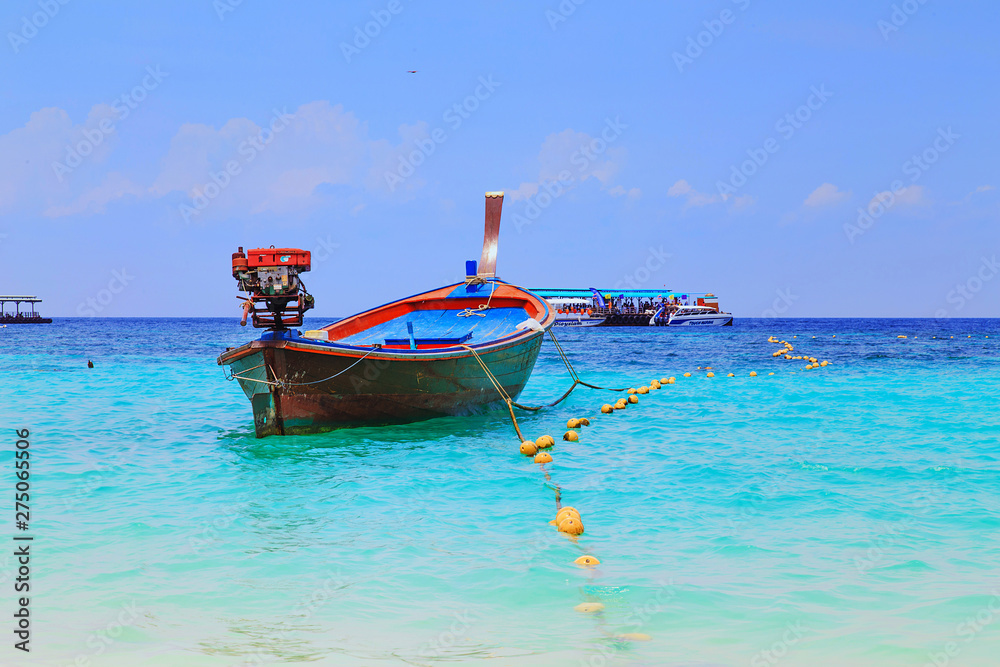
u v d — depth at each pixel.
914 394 21.81
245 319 12.88
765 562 7.01
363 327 19.31
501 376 16.91
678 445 13.72
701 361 37.25
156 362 37.16
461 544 7.64
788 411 18.41
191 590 6.29
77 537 7.85
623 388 25.08
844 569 6.79
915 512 8.78
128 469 11.59
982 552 7.25
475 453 12.93
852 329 107.44
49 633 5.32
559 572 6.74
